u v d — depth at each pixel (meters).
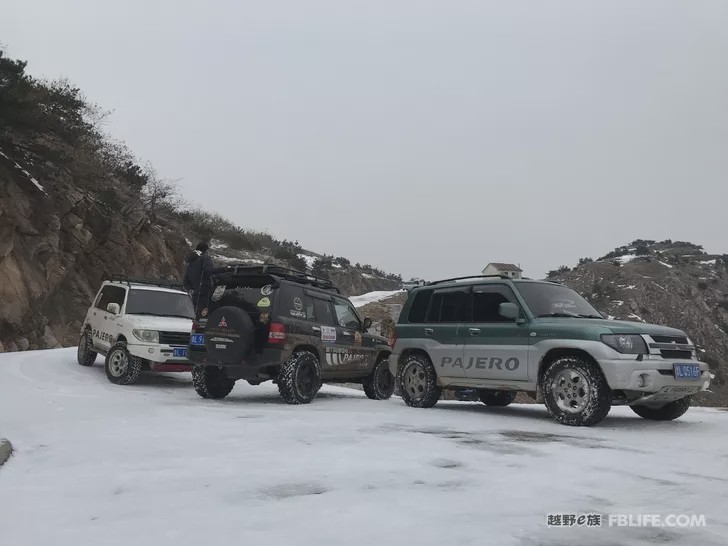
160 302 12.97
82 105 24.83
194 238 40.72
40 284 19.12
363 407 9.43
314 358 9.92
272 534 3.15
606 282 86.25
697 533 3.20
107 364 11.62
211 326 9.44
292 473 4.49
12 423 6.50
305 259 60.16
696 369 7.38
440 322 9.36
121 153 29.36
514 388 8.22
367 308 30.39
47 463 4.95
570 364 7.36
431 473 4.50
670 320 77.38
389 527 3.25
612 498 3.88
